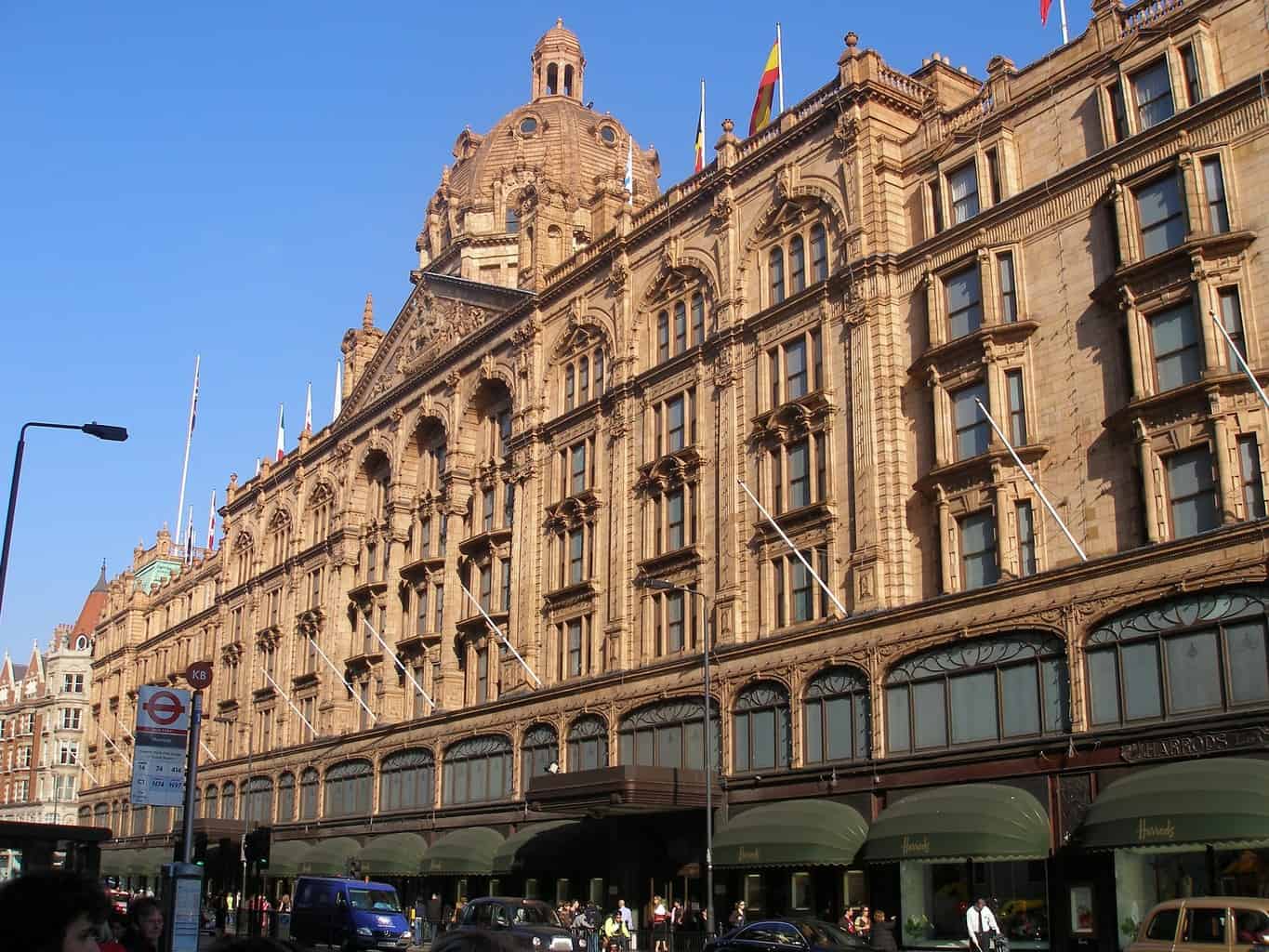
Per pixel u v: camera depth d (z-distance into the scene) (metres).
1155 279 35.50
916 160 44.81
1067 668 34.56
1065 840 33.59
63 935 5.12
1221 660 31.22
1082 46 39.97
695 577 49.44
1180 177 35.66
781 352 47.66
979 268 40.88
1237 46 35.72
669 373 53.16
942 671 38.09
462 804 60.91
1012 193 41.03
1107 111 38.62
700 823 45.72
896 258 43.97
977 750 36.34
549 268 64.94
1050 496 37.69
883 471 42.19
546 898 54.03
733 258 50.72
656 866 47.66
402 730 67.81
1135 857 32.09
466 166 99.44
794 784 42.03
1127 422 35.53
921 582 41.12
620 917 44.19
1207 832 28.66
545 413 61.72
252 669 89.06
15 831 33.16
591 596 55.06
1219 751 30.73
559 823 53.44
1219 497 32.81
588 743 52.75
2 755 152.50
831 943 28.50
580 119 99.75
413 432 74.19
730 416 49.16
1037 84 41.09
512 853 53.75
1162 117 37.12
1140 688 32.91
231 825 78.00
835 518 43.62
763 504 46.91
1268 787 28.44
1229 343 31.52
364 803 70.31
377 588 74.38
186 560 115.88
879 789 39.03
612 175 96.75
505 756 58.56
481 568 65.69
